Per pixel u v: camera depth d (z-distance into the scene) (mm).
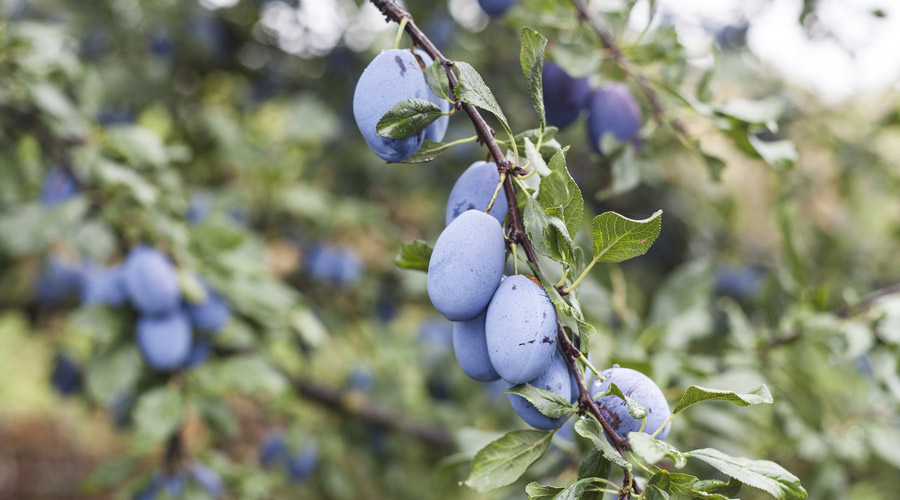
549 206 850
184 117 2301
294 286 1938
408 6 1877
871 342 1112
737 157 2543
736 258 2205
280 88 2434
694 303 1316
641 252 850
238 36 2373
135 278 1114
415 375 2041
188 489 1195
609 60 1093
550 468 1109
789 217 1283
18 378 3170
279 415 1825
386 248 2086
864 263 2279
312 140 1905
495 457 877
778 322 1303
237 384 1195
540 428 868
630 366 1080
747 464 844
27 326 2252
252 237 1631
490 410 1909
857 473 1787
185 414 1164
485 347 868
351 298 2029
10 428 3010
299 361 2203
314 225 1852
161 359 1128
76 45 1948
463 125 2033
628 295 2062
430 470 2010
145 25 2107
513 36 1915
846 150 2057
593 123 1077
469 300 849
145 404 1125
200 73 2479
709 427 1271
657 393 863
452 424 1842
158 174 1379
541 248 845
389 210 2473
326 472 1797
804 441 1319
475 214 859
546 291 850
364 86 873
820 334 1192
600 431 844
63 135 1369
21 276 2057
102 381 1121
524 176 858
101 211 1289
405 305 2252
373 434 1947
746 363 1193
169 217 1260
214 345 1379
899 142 2209
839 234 2180
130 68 2055
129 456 1250
